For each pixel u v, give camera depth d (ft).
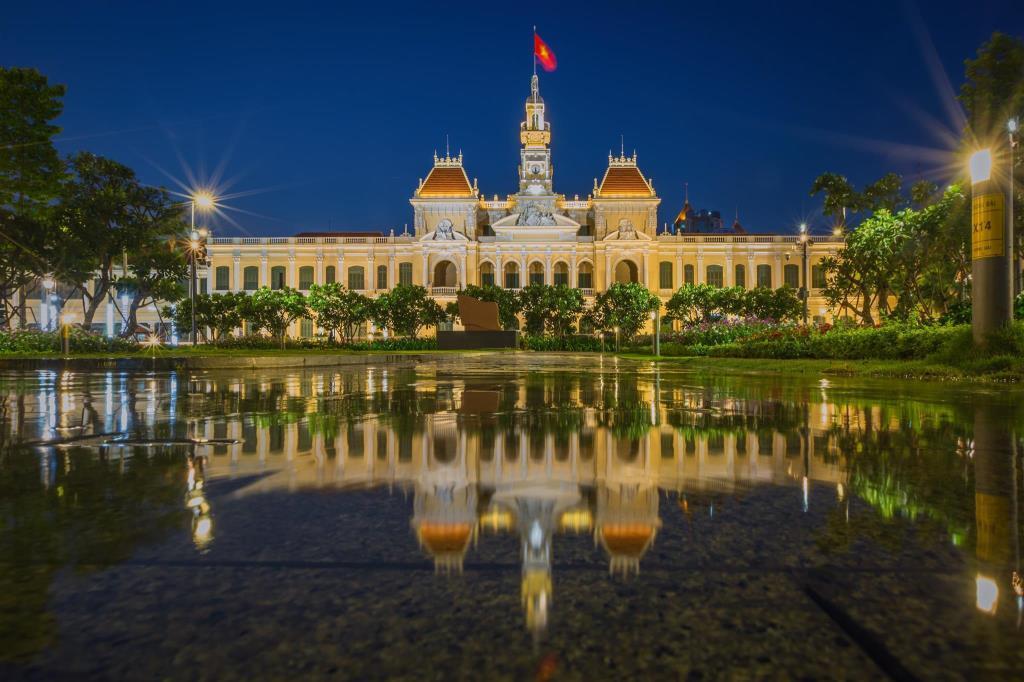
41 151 112.57
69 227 136.98
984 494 9.09
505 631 4.73
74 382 41.91
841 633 4.64
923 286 110.32
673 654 4.36
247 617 4.98
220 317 179.42
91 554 6.49
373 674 4.07
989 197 41.34
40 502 8.77
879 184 165.99
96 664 4.16
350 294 202.69
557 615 5.03
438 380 42.57
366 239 271.28
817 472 10.80
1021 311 53.16
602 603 5.26
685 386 35.32
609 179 272.10
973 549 6.56
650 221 267.39
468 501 8.81
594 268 262.26
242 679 3.98
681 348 130.62
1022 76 97.66
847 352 64.75
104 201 137.80
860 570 5.95
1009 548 6.59
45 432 16.42
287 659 4.28
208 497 9.07
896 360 54.70
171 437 15.29
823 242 264.11
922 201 132.98
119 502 8.78
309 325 269.85
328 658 4.30
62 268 141.38
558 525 7.60
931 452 12.85
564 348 209.05
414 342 206.49
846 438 14.88
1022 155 78.23
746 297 208.23
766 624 4.83
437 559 6.37
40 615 4.96
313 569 6.08
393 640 4.58
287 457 12.48
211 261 273.75
